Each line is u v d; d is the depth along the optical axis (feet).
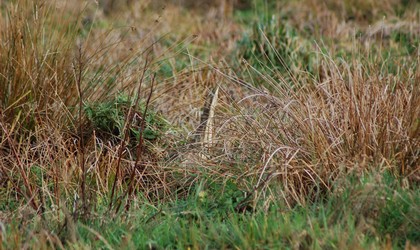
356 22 90.74
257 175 48.06
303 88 55.21
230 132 52.01
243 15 98.07
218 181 49.62
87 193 47.78
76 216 43.75
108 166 49.98
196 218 45.24
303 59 73.05
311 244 39.47
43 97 54.19
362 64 57.11
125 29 83.76
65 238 42.24
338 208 42.60
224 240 40.98
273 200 45.50
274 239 40.16
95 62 58.80
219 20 95.76
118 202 47.01
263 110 51.72
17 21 54.95
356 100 49.80
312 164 47.42
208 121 53.62
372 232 41.27
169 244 41.70
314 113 50.29
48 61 55.06
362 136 48.21
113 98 55.57
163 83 60.29
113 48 64.23
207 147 52.03
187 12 100.48
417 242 40.93
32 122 53.72
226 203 45.93
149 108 55.77
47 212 44.60
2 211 47.32
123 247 40.93
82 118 53.88
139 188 50.88
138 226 43.75
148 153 53.21
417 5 92.99
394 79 52.44
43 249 40.60
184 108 60.13
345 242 39.37
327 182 46.85
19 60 54.19
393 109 49.70
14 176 50.55
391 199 43.29
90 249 40.78
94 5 95.45
